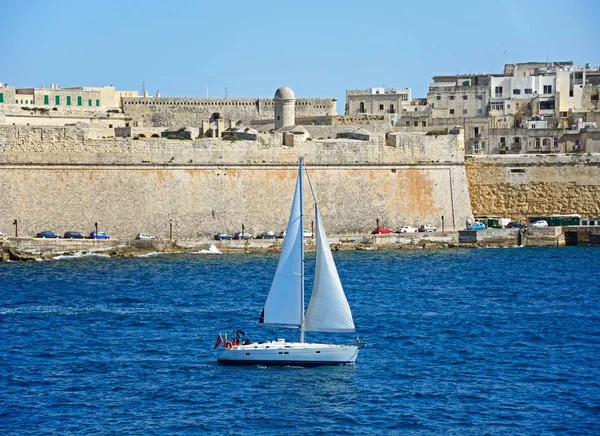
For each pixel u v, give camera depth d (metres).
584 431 156.38
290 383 174.75
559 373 181.00
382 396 169.12
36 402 166.75
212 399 167.62
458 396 169.50
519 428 157.38
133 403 166.12
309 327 185.62
